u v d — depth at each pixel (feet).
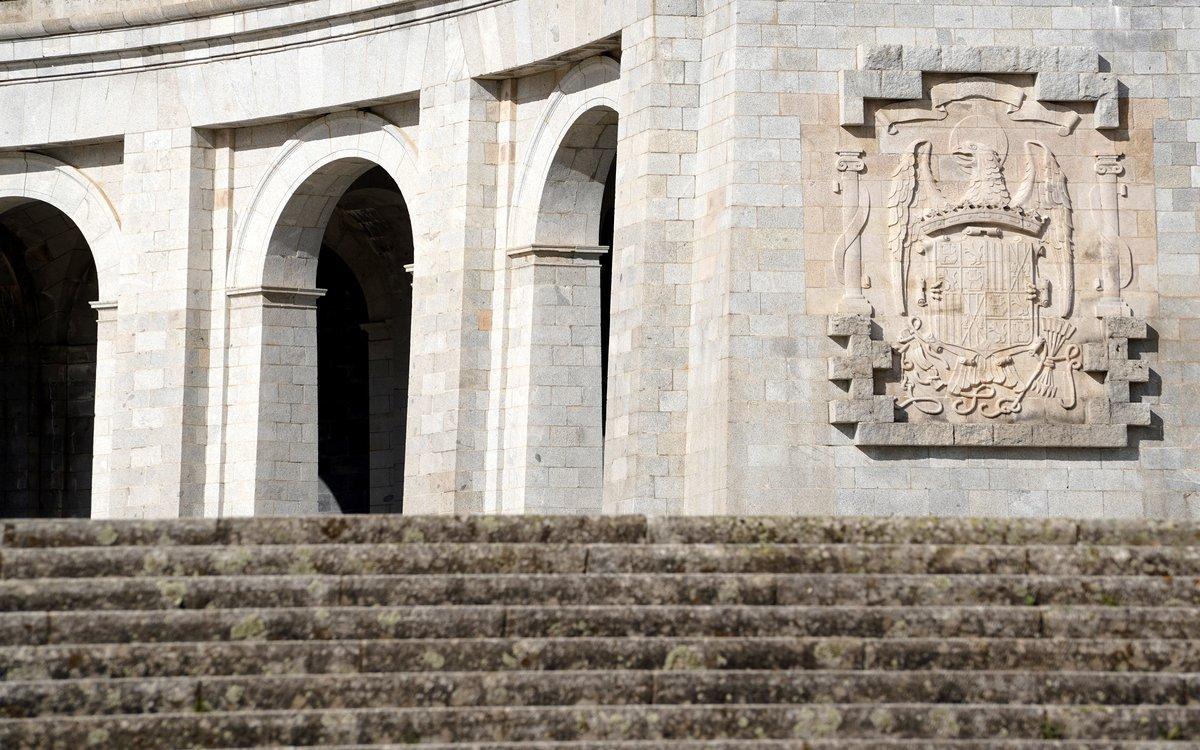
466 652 66.90
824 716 64.23
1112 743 62.95
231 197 150.82
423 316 136.36
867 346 109.70
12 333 183.21
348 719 63.77
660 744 62.85
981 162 112.06
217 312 150.00
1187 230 112.88
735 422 109.40
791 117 111.86
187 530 73.00
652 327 115.85
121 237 155.53
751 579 70.44
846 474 109.40
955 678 65.82
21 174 159.63
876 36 112.57
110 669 66.08
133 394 151.02
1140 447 111.14
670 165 116.78
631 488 115.14
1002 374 110.63
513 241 133.39
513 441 131.34
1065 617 68.74
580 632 68.44
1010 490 109.91
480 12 133.39
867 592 70.33
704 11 117.39
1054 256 111.96
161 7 148.87
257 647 66.64
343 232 172.55
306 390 148.97
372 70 140.67
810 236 111.04
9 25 154.40
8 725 63.05
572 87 129.70
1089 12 113.50
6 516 182.91
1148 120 113.39
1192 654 67.21
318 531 73.51
